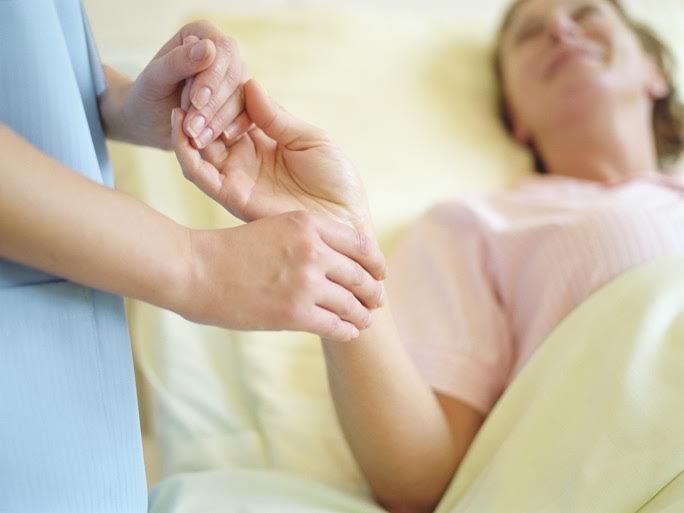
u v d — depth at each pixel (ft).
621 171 3.71
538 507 1.81
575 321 2.26
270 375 2.62
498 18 4.81
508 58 3.99
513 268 2.77
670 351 1.98
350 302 1.57
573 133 3.75
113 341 1.49
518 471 1.92
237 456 2.47
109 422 1.47
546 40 3.83
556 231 2.67
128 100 1.81
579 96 3.69
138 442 1.54
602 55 3.76
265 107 1.72
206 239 1.45
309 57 3.76
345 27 3.97
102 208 1.29
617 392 1.89
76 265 1.28
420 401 2.13
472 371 2.49
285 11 3.98
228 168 1.72
